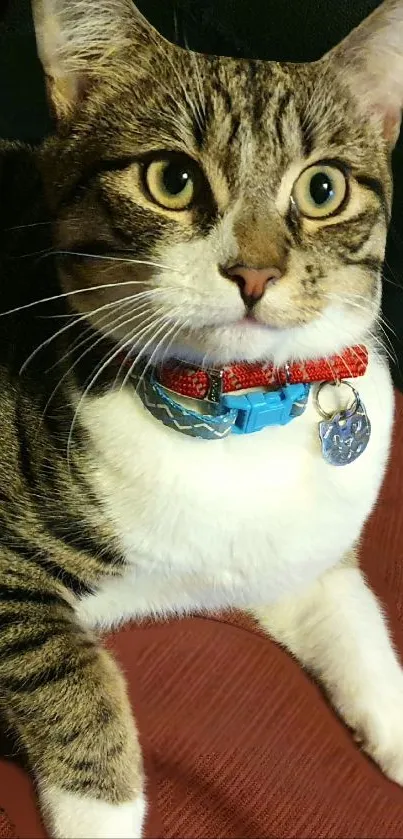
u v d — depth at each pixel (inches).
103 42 12.3
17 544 13.3
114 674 13.2
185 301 11.2
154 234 11.6
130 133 12.0
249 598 14.4
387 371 14.6
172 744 13.8
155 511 12.7
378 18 12.3
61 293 13.4
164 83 12.1
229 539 13.0
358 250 12.2
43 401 13.5
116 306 11.9
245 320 11.4
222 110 11.8
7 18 22.8
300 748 14.0
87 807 12.2
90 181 12.2
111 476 12.9
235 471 12.7
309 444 13.0
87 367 13.2
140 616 15.0
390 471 17.6
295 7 19.6
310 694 14.7
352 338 12.7
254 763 13.7
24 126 22.3
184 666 14.8
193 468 12.6
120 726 12.6
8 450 13.6
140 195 11.7
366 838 13.0
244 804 13.2
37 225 15.1
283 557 13.4
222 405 12.2
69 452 13.1
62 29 12.1
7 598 13.2
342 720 14.4
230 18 20.6
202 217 11.4
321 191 11.8
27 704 12.6
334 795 13.5
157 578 13.7
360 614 15.4
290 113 11.9
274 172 11.6
